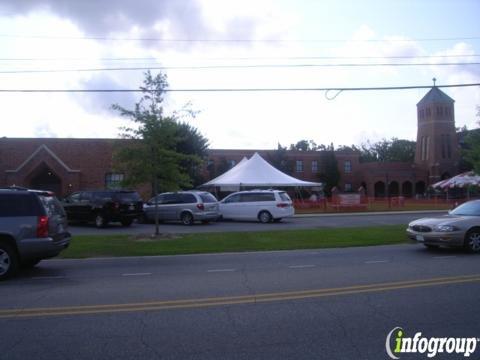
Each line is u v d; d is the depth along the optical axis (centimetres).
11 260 991
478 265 1085
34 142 3684
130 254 1348
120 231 2059
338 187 6588
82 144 3669
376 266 1082
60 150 3647
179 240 1602
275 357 496
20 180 3416
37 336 573
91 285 894
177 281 921
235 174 3656
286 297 765
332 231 1841
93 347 532
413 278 922
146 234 1752
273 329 593
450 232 1297
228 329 594
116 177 3662
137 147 1692
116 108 1688
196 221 2578
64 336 572
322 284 870
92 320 641
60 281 945
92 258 1296
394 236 1678
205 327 604
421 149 7181
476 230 1312
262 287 848
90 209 2270
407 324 610
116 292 822
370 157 9588
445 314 655
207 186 3588
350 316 649
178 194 2434
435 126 6925
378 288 828
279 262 1171
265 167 3700
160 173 1717
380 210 3669
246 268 1078
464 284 859
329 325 608
